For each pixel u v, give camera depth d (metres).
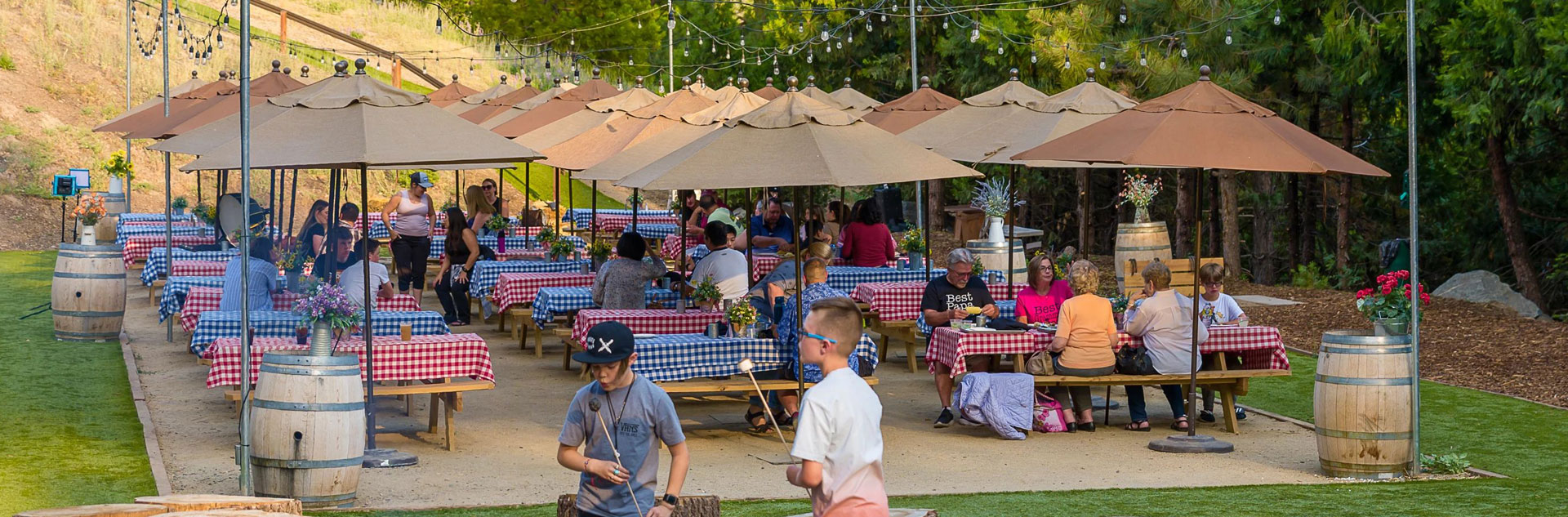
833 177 8.66
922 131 13.20
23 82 28.50
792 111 9.29
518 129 15.97
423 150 8.31
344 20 42.94
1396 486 8.10
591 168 11.76
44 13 31.56
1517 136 21.84
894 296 12.79
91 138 27.38
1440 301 16.64
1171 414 10.75
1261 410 10.92
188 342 13.35
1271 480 8.30
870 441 4.17
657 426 4.98
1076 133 9.18
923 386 12.03
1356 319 15.63
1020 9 25.61
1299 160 8.48
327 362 7.30
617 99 14.51
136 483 7.74
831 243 18.12
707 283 11.47
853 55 33.00
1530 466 8.77
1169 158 8.45
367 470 8.30
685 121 12.64
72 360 12.17
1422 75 20.91
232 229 15.70
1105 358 9.73
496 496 7.61
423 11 46.50
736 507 7.34
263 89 16.05
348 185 27.91
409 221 15.64
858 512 4.13
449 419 8.95
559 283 14.00
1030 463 8.75
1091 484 8.12
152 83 30.72
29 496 7.37
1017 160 9.22
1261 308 16.95
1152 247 17.95
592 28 38.88
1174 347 9.75
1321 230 31.80
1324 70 21.61
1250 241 33.84
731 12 43.56
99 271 13.30
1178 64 20.94
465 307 15.56
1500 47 17.19
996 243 15.89
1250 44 21.83
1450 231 27.91
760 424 9.73
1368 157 27.05
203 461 8.43
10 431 9.11
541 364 12.80
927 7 29.39
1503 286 17.09
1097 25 22.02
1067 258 13.44
